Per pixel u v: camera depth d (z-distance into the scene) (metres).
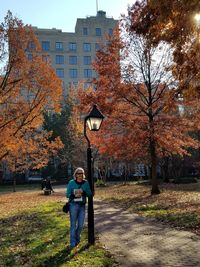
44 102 27.17
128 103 26.36
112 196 28.30
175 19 8.95
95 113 10.73
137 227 12.59
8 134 26.44
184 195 24.48
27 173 81.94
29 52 27.53
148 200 22.48
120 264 7.91
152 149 27.08
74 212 9.95
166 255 8.58
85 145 53.09
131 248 9.43
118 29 26.59
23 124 27.00
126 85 25.84
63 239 10.97
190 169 61.75
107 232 11.82
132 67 26.30
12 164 38.28
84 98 26.09
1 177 75.75
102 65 26.39
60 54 109.69
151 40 10.27
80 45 110.88
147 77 26.20
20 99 27.22
